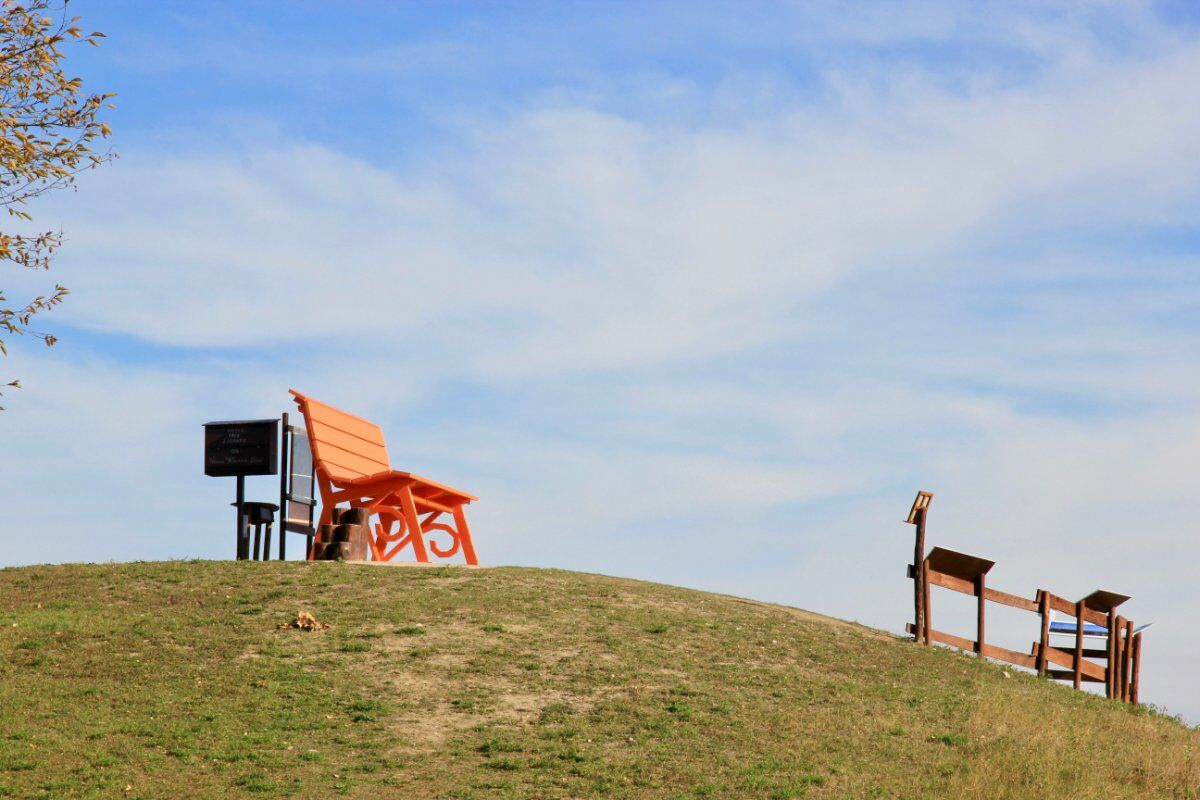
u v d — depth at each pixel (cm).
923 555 2116
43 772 1178
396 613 1788
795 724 1509
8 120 1455
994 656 2131
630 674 1625
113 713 1359
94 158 1541
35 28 1473
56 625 1666
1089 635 2242
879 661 1897
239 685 1475
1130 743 1688
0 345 1459
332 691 1481
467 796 1212
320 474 2425
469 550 2541
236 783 1198
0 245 1483
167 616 1734
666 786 1273
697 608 2039
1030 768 1444
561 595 1992
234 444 2380
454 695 1502
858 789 1307
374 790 1219
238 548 2350
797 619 2091
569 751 1347
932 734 1544
